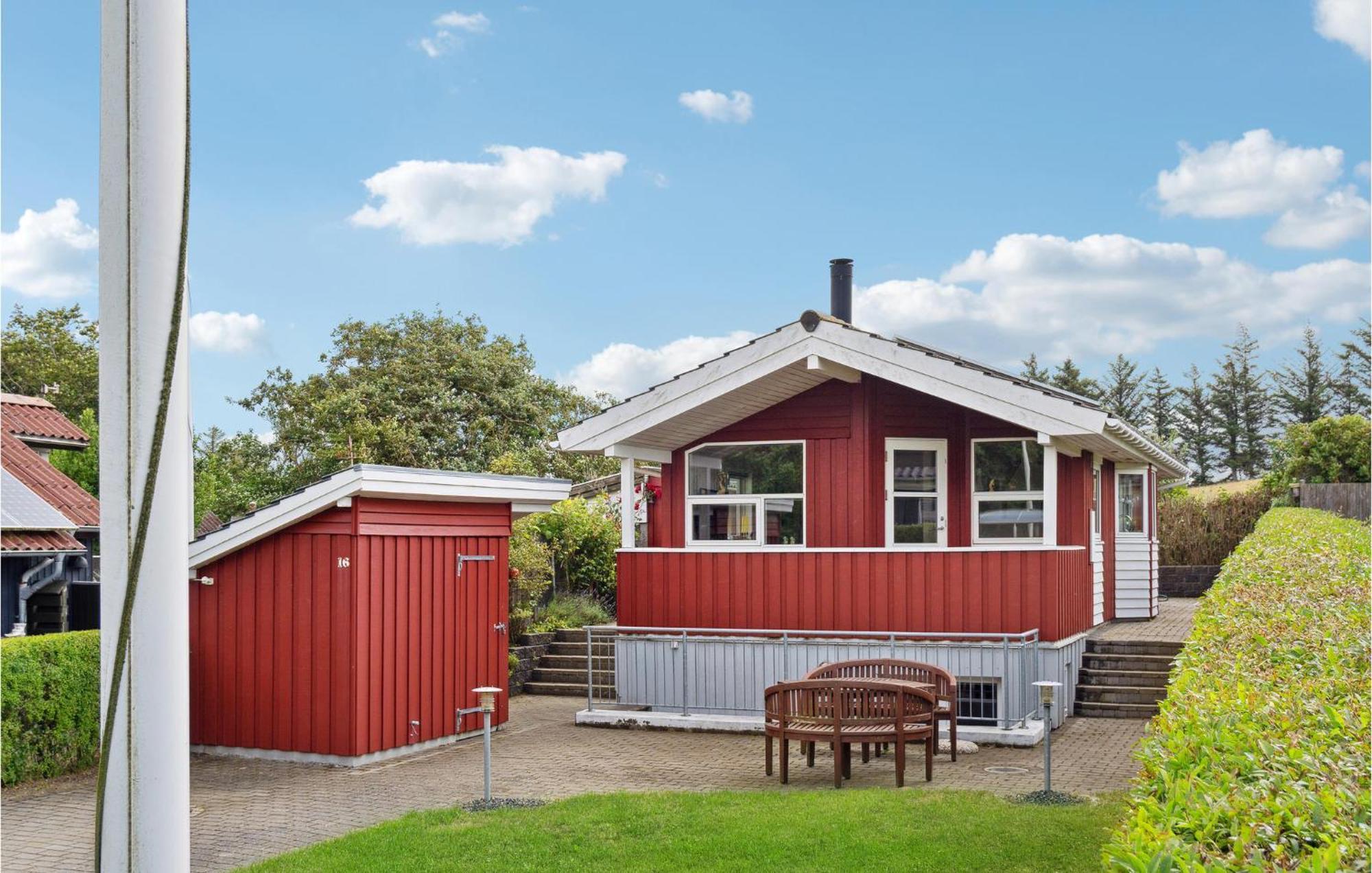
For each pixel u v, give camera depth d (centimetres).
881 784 1141
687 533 1711
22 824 1057
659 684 1589
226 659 1365
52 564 1759
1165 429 6269
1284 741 465
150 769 325
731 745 1400
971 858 834
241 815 1068
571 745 1409
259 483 3641
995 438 1653
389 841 928
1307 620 806
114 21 333
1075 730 1455
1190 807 394
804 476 1662
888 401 1670
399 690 1348
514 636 1939
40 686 1225
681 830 935
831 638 1520
